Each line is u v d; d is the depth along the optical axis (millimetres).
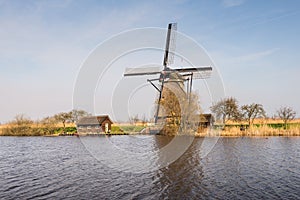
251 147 28797
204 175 15656
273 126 48500
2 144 37312
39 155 25484
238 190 12578
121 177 15320
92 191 12578
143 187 13180
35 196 11984
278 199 11242
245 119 51875
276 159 21250
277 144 31359
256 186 13250
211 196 11688
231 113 49000
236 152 25094
